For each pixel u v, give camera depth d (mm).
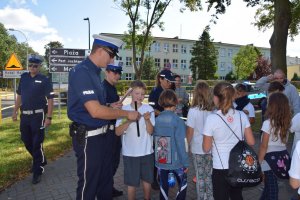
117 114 3082
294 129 3914
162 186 4227
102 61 3172
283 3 12477
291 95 6344
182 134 4121
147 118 4168
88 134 3154
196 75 58062
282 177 3750
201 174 4293
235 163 3182
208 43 57781
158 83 5133
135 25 24562
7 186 5473
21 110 5699
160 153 4172
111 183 3590
